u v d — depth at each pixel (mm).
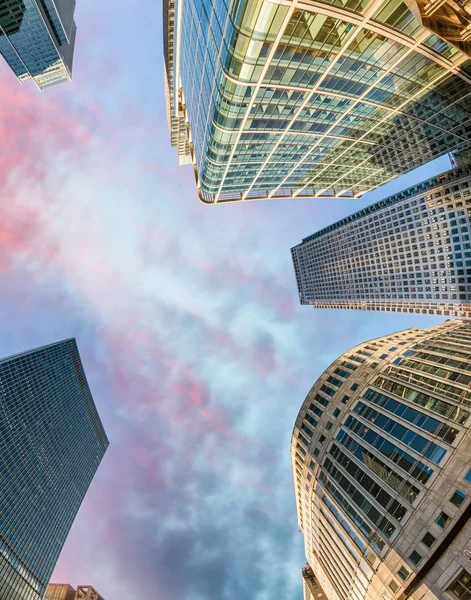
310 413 64688
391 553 38344
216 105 51156
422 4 24672
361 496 45500
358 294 197500
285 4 31562
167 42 99062
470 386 41219
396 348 62812
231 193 95875
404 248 157625
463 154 120688
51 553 139625
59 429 181750
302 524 69812
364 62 41500
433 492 36656
